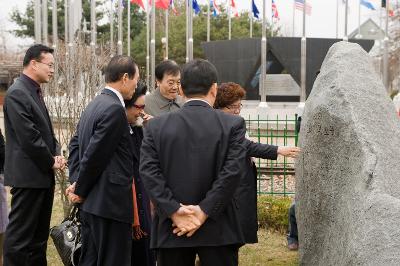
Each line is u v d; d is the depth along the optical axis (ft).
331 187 12.40
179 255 11.06
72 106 28.96
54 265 19.31
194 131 11.00
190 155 10.91
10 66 106.52
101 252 13.51
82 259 13.94
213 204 10.61
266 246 21.67
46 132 16.14
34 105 15.79
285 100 66.28
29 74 16.11
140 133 15.28
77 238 14.57
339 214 11.76
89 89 31.91
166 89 17.06
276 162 35.55
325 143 12.69
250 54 65.10
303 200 14.06
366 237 9.02
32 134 15.40
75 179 14.43
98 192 13.42
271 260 19.92
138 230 14.80
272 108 62.34
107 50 60.34
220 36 105.70
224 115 11.28
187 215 10.59
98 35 116.67
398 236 8.54
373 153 10.75
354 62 13.12
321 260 12.82
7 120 15.98
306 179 13.78
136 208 14.57
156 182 10.81
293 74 63.57
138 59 111.24
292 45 63.31
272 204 24.11
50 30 113.80
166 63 17.11
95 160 13.19
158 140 11.03
